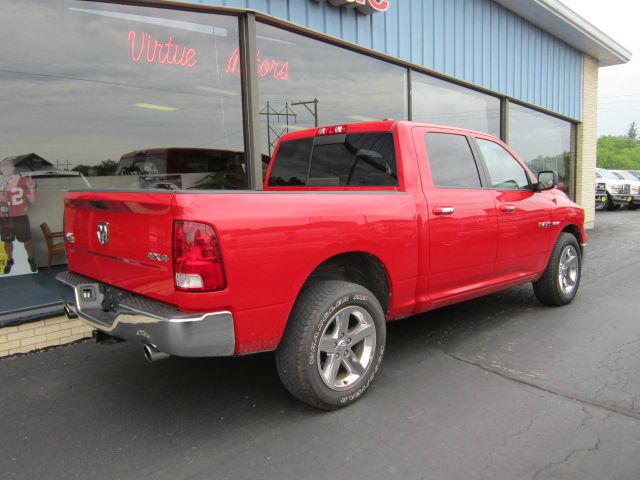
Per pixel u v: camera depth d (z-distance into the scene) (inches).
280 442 111.6
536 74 454.0
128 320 108.6
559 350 165.5
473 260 164.7
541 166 493.7
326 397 121.0
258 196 108.0
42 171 203.3
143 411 128.4
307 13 247.8
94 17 199.8
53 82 198.8
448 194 155.9
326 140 174.2
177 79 222.4
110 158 217.0
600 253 370.0
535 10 405.1
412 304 148.2
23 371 156.3
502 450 106.3
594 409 124.2
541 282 210.8
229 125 231.5
